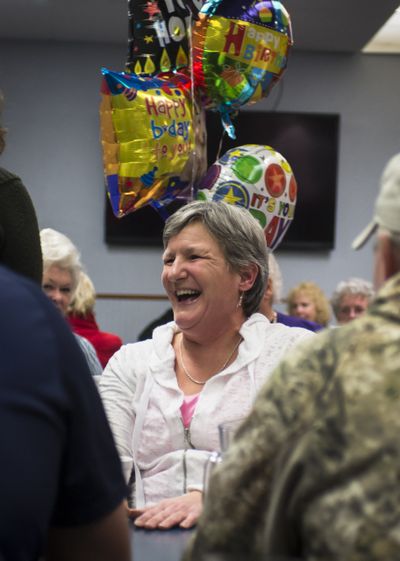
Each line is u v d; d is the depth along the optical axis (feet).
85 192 26.35
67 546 3.95
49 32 25.64
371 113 26.68
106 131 8.43
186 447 7.47
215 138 25.88
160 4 8.84
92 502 3.88
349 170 26.71
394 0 22.66
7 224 6.19
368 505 3.12
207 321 7.64
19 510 3.55
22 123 26.21
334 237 26.48
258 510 3.45
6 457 3.54
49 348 3.71
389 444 3.15
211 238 7.64
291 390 3.40
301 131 26.23
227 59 8.92
